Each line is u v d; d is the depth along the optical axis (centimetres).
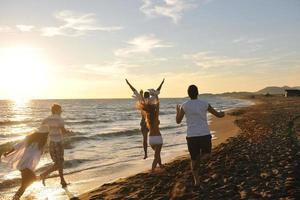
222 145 1511
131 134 2588
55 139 938
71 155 1602
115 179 1099
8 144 2055
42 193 919
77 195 891
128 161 1440
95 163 1398
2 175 1152
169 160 1392
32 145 797
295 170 830
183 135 2442
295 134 1658
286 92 13938
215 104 10662
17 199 778
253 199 623
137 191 816
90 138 2277
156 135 981
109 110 9081
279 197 623
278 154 1091
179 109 738
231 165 956
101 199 790
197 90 725
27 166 778
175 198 684
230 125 2875
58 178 1109
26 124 4672
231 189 709
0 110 9538
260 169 881
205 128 709
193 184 779
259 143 1414
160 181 884
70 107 11644
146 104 969
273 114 3566
